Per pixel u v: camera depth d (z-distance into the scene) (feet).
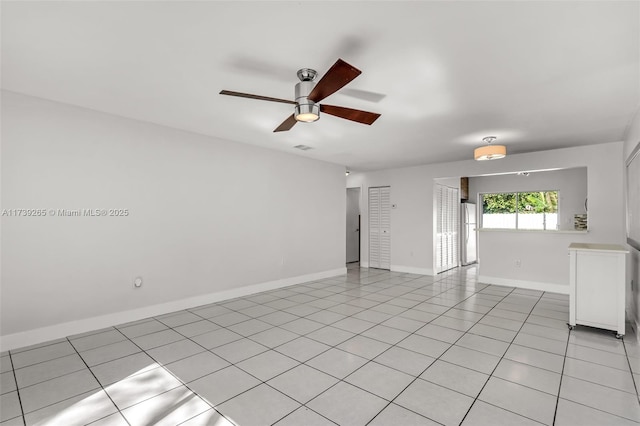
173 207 13.30
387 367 8.28
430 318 12.33
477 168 19.54
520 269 17.81
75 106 10.78
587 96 9.66
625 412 6.35
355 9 5.67
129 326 11.50
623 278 10.32
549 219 24.89
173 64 7.80
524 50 7.06
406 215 22.85
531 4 5.50
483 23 6.08
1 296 9.46
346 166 22.49
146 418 6.24
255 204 16.48
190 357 8.93
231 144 15.40
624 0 5.37
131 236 12.09
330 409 6.49
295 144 16.12
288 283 18.22
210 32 6.44
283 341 10.05
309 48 7.02
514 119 11.85
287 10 5.71
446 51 7.11
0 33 6.47
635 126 11.30
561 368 8.23
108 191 11.53
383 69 7.98
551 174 24.03
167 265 13.10
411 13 5.79
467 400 6.79
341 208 21.98
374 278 20.65
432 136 14.32
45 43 6.88
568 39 6.60
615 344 9.82
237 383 7.53
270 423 6.06
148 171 12.56
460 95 9.62
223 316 12.63
